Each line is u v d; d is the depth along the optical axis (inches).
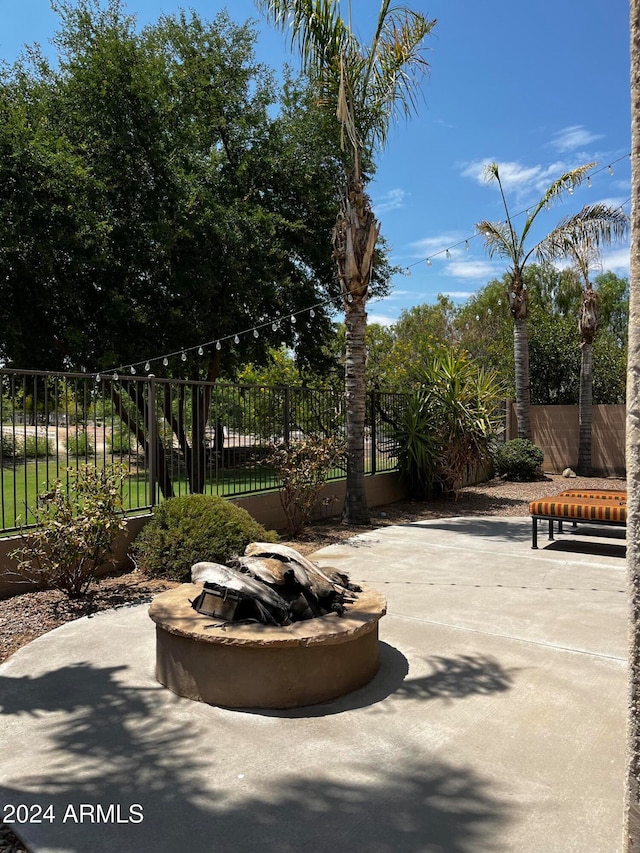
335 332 623.2
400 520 395.9
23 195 376.8
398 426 479.2
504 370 821.2
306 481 332.2
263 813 98.1
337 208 526.9
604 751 117.3
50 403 405.1
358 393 374.0
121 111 435.5
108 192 426.9
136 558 253.1
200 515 248.5
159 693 141.0
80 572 216.1
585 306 613.6
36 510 218.1
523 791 104.2
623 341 1070.4
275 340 564.4
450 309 1339.8
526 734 123.5
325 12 352.8
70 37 457.4
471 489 538.0
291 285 522.6
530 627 187.2
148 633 180.4
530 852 89.1
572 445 647.8
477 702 137.3
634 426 56.2
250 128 529.0
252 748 117.3
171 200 442.6
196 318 473.1
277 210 534.3
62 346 440.8
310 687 135.3
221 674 134.2
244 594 143.4
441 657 163.5
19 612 200.1
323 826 95.0
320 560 279.4
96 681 147.3
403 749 117.5
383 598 162.1
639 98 57.1
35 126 411.8
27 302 422.3
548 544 315.6
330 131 469.1
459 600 216.1
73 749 117.0
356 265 365.7
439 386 488.4
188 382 305.1
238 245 467.8
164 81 459.2
